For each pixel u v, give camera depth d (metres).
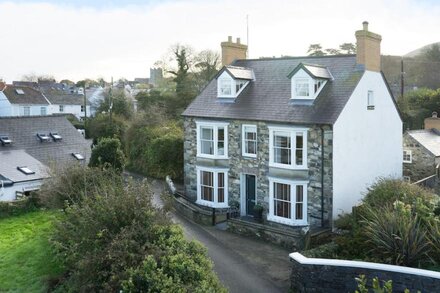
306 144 22.41
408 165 33.12
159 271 12.37
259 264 18.94
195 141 27.38
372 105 24.20
